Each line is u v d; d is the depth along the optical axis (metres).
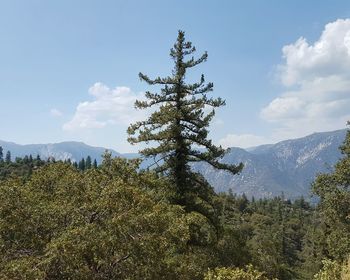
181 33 24.45
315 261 52.81
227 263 21.47
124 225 12.14
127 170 17.83
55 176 16.31
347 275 16.55
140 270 12.67
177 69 24.31
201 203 23.20
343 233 25.69
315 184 26.16
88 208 12.79
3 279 10.44
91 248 11.35
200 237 21.75
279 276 39.62
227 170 24.27
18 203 12.24
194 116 23.19
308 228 114.56
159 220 12.90
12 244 12.02
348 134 26.17
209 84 24.17
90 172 15.36
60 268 11.41
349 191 24.98
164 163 23.34
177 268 14.97
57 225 12.69
